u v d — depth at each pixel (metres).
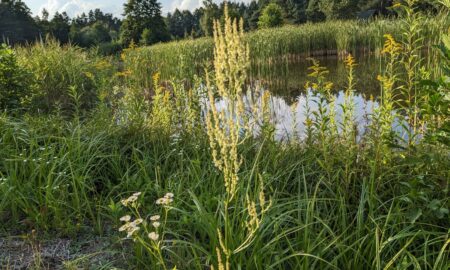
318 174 3.80
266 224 2.83
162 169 4.10
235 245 2.52
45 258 2.86
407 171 3.60
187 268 2.64
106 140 4.53
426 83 2.81
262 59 14.18
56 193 3.54
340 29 19.17
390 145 3.29
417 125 4.23
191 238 3.02
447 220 2.89
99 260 2.86
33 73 7.03
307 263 2.41
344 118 4.28
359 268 2.51
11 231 3.21
